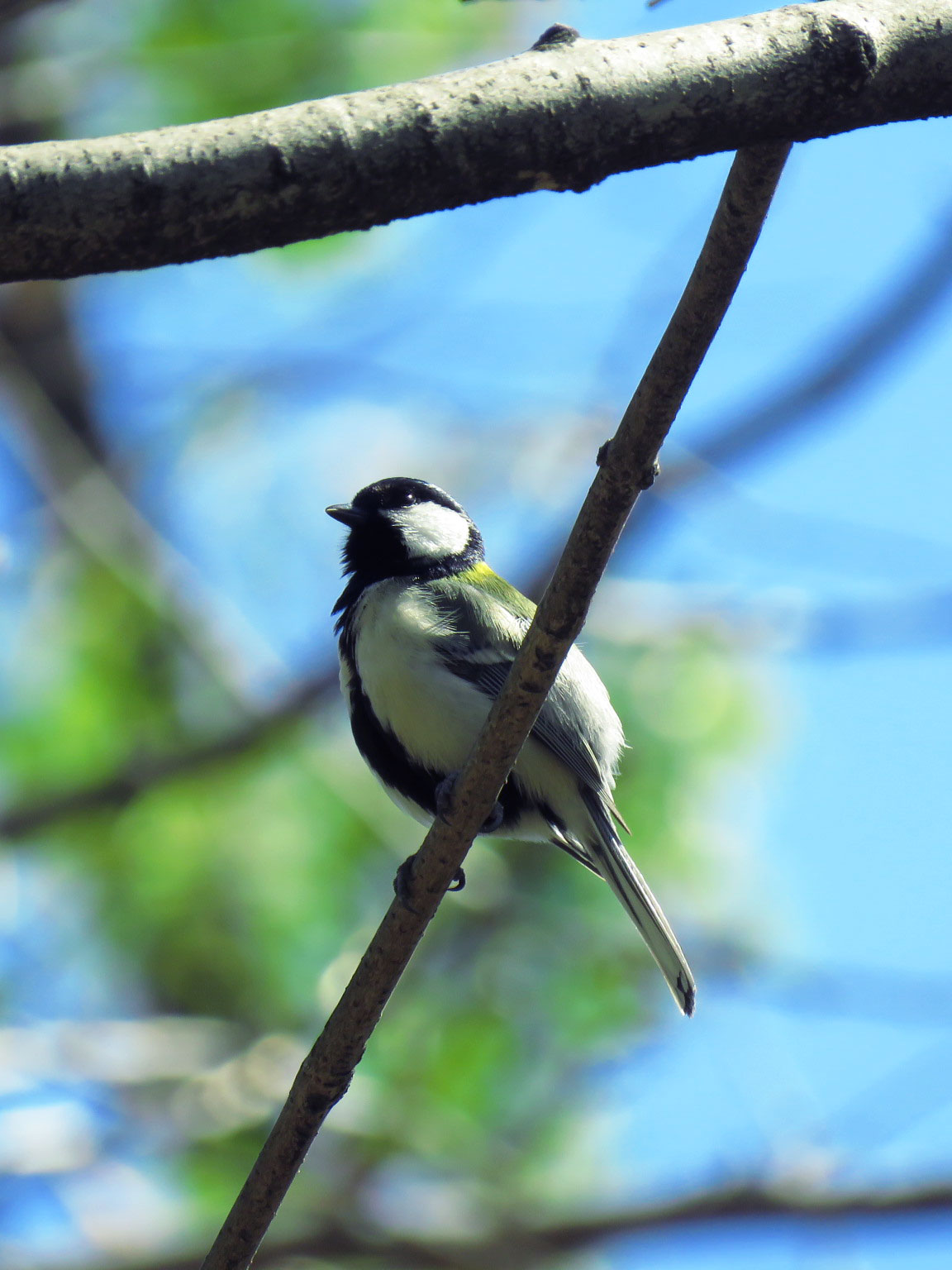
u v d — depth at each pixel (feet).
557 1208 33.60
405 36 36.76
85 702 39.34
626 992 37.45
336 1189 34.22
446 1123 35.63
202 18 37.01
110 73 36.83
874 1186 32.14
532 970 37.88
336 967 36.78
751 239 13.38
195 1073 34.96
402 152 11.21
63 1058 34.27
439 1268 33.14
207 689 40.37
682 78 11.89
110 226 10.71
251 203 10.96
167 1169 35.45
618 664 37.83
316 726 39.68
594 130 11.69
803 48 12.14
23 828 35.24
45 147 10.59
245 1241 17.72
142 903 38.24
